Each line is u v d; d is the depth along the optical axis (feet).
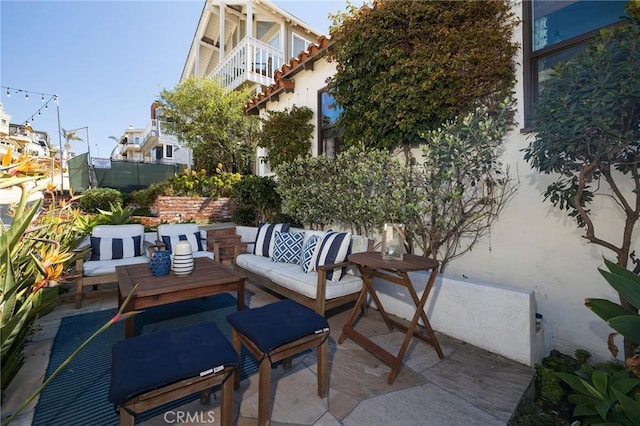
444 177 9.68
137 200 29.40
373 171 11.74
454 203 10.30
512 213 9.41
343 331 8.61
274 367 7.32
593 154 6.21
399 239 8.30
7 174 5.51
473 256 10.34
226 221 24.50
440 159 9.76
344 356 7.91
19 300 6.42
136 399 4.07
